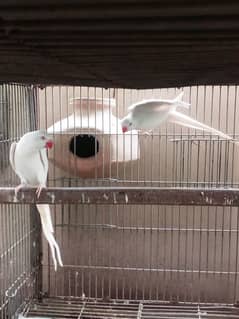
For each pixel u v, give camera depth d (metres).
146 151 2.49
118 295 2.56
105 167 2.27
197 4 0.38
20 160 1.81
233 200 1.21
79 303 2.42
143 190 1.23
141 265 2.56
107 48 0.61
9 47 0.60
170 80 1.12
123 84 1.25
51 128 2.25
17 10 0.39
